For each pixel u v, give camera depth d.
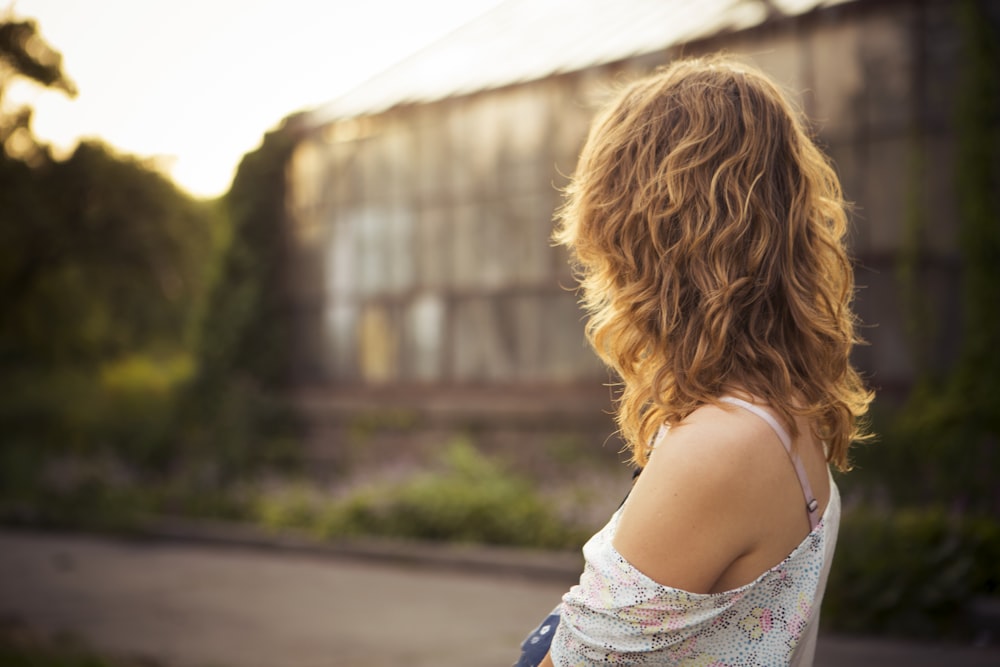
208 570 9.36
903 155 9.75
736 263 1.21
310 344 14.67
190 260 9.37
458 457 11.00
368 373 14.09
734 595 1.10
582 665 1.14
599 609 1.12
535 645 1.41
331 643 6.36
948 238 9.56
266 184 14.82
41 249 7.59
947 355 9.49
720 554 1.10
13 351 15.18
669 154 1.25
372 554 9.67
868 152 9.91
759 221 1.22
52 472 13.52
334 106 13.99
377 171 13.97
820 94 10.10
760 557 1.13
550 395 12.30
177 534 11.42
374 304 14.02
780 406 1.16
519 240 12.64
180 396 14.89
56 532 12.36
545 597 7.79
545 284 12.41
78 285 8.72
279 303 14.86
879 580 6.32
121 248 7.86
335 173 14.37
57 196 6.67
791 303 1.22
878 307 9.88
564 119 12.16
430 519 9.77
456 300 13.23
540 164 12.40
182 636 6.59
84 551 10.76
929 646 5.93
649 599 1.09
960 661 5.57
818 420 1.23
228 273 14.84
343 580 8.70
